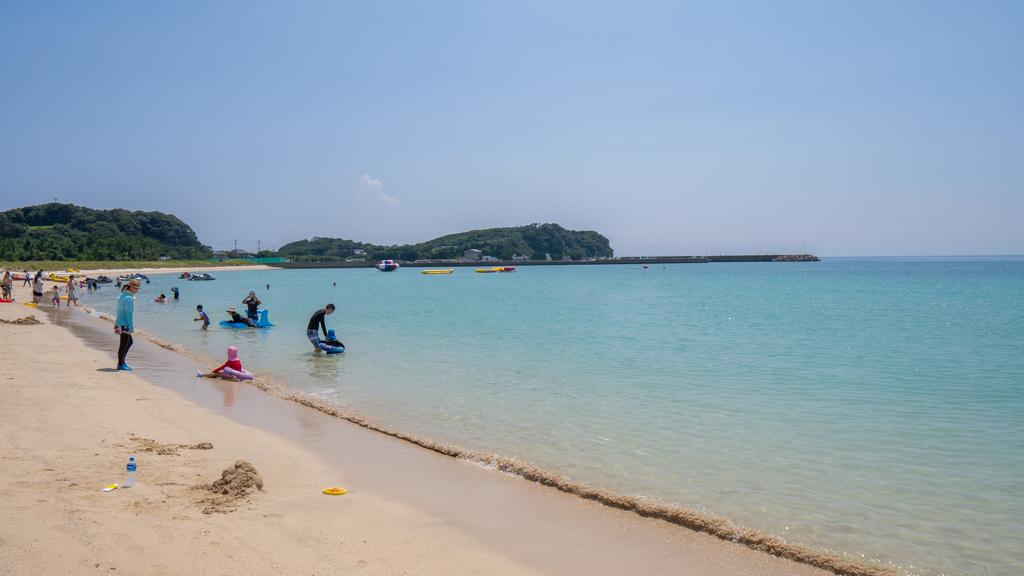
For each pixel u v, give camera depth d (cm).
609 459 1009
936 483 898
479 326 3272
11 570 541
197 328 3092
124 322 1747
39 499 718
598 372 1831
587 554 664
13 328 2658
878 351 2291
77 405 1250
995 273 14312
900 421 1256
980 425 1223
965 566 657
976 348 2378
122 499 734
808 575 633
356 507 770
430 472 927
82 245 15225
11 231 17762
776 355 2177
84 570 550
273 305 5066
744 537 707
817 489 875
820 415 1302
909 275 13325
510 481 895
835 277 12438
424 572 600
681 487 882
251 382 1655
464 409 1357
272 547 630
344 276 15325
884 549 694
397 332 2961
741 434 1156
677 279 12144
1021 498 844
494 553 657
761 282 10350
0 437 982
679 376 1766
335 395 1505
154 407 1281
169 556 591
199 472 862
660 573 625
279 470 904
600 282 10888
